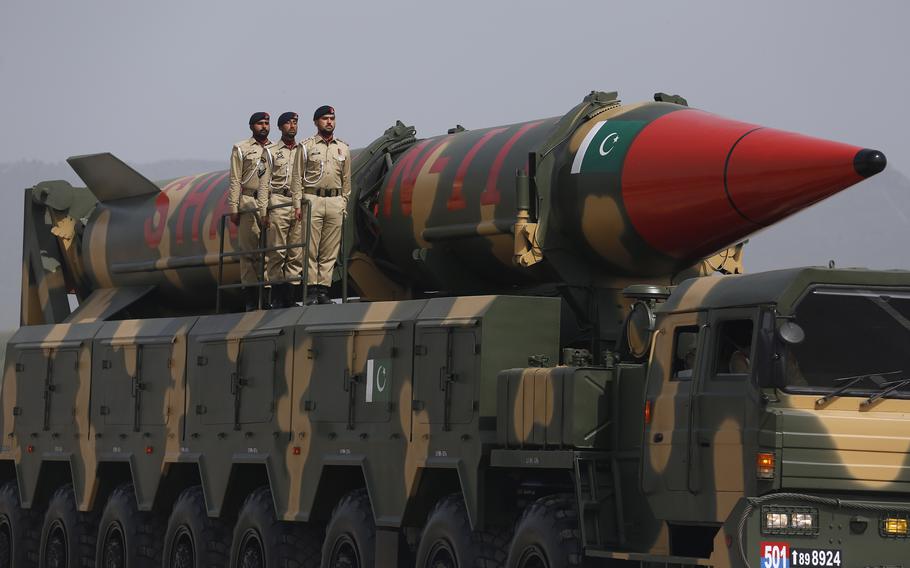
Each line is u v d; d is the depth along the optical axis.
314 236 58.91
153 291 71.19
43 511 72.69
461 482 46.81
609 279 51.88
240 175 62.38
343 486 54.34
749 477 37.06
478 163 53.97
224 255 62.31
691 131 48.19
